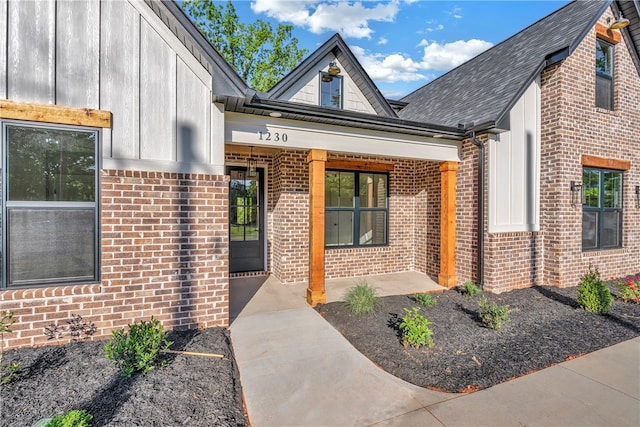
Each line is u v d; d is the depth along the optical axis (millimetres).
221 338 4027
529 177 6723
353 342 4051
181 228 4168
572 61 6602
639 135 7777
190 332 4125
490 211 6250
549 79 6660
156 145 4062
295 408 2764
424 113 9133
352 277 7766
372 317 4816
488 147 6246
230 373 3236
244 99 4293
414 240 8508
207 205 4293
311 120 5266
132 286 3947
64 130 3723
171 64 4113
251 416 2654
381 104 8617
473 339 4086
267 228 8008
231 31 19062
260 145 5109
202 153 4270
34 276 3646
